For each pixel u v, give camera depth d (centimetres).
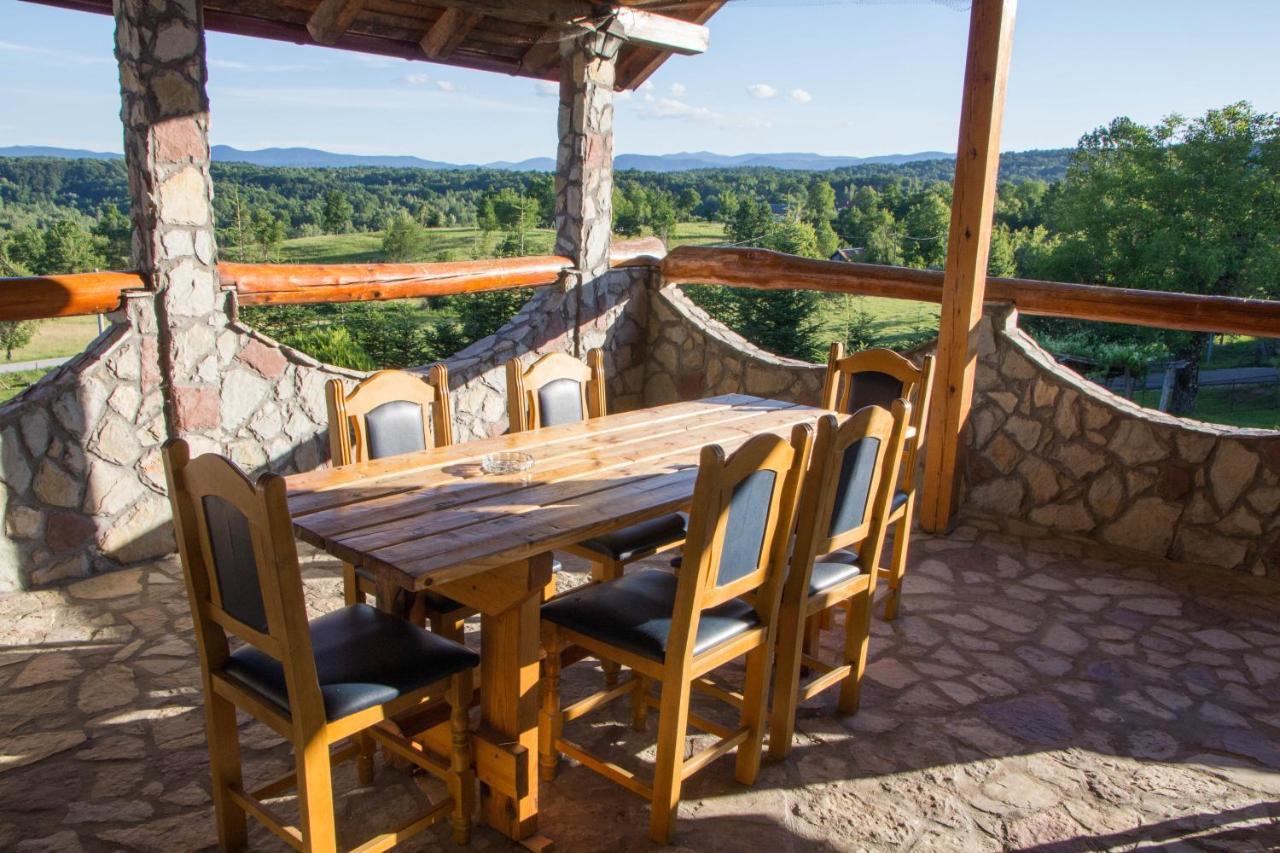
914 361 466
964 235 401
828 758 248
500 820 209
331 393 270
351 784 229
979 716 274
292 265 411
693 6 551
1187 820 224
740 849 207
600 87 532
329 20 452
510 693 198
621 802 225
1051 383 439
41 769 230
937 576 389
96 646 301
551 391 337
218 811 198
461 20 478
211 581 179
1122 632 338
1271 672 309
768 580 221
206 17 433
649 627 212
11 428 333
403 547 183
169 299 365
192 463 171
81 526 357
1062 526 444
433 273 464
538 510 213
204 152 366
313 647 193
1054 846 212
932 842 212
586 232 543
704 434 307
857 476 244
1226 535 399
